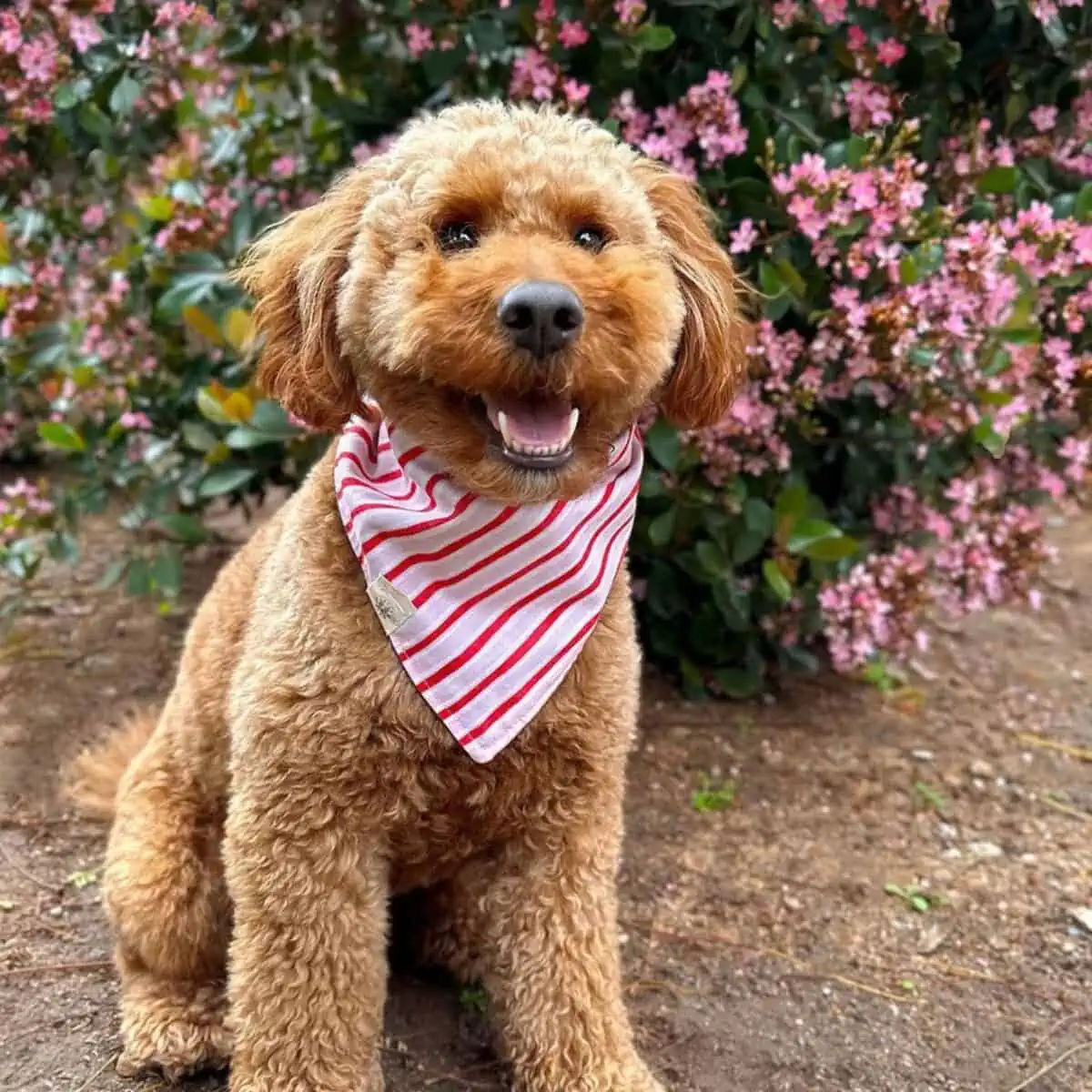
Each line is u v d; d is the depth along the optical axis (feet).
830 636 3.15
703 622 3.24
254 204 3.34
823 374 2.88
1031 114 2.99
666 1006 2.28
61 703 3.22
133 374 3.36
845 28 2.84
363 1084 1.92
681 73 2.94
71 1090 2.02
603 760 1.91
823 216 2.62
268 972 1.86
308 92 3.46
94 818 2.59
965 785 3.03
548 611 1.87
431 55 2.90
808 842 2.79
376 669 1.78
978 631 3.95
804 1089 2.10
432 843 1.93
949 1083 2.13
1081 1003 2.33
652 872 2.67
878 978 2.38
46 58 2.86
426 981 2.35
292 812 1.81
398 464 1.93
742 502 2.99
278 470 3.39
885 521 3.26
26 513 3.27
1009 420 2.84
